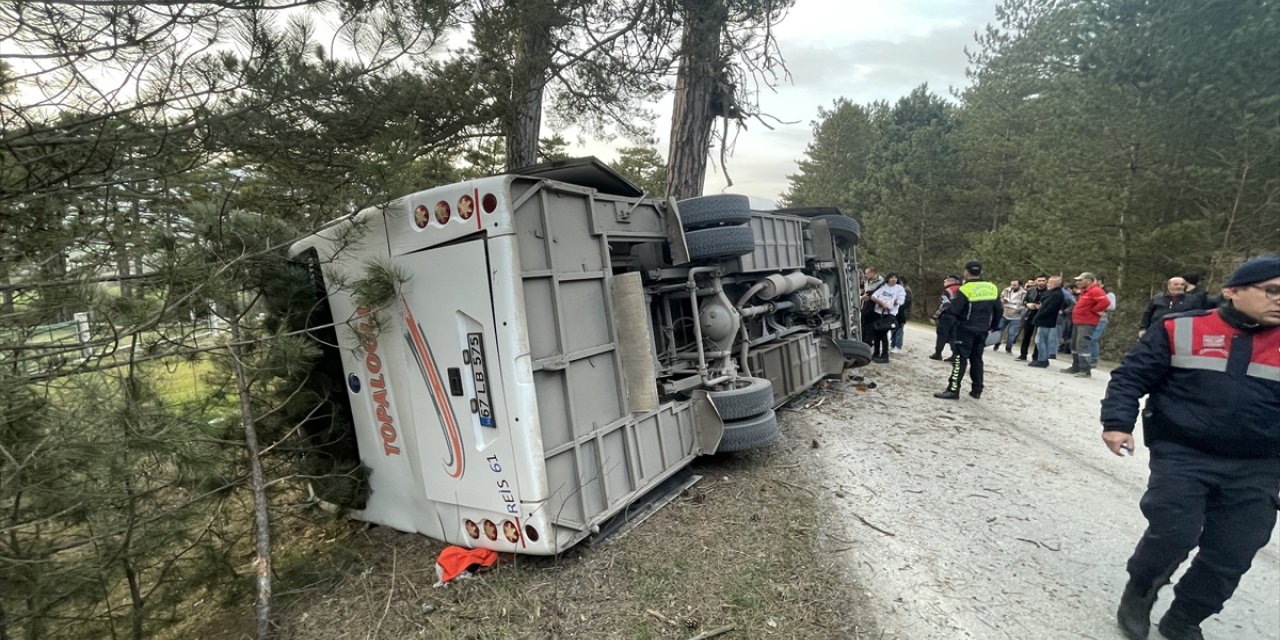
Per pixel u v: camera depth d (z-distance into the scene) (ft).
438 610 10.18
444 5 14.15
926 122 114.32
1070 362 37.99
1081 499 14.33
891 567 11.16
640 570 10.88
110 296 10.56
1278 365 8.00
